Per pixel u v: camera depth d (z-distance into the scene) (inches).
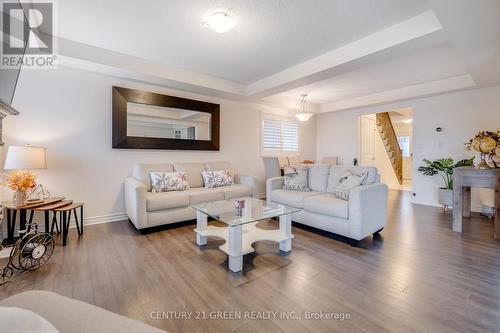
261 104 212.4
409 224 135.0
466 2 71.1
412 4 83.6
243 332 53.5
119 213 142.5
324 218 114.8
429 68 143.9
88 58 113.3
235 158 198.1
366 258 91.4
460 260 88.4
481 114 163.0
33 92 116.3
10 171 109.7
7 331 22.7
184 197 129.3
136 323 27.4
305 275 78.9
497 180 109.3
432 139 185.3
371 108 224.7
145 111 148.4
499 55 107.6
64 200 117.0
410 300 64.7
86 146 131.1
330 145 258.4
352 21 94.2
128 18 91.2
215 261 89.3
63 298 32.0
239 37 106.3
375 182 121.2
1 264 83.2
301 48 117.2
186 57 127.6
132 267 83.6
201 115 173.5
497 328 53.9
